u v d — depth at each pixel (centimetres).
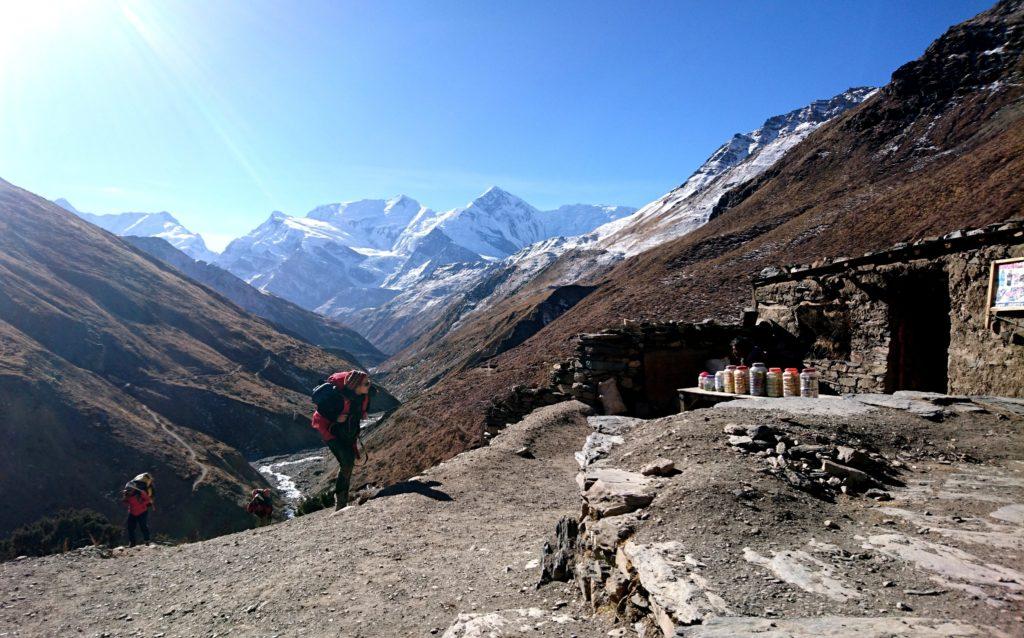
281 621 501
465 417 5525
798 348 1351
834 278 1219
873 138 10194
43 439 5184
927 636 263
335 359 13938
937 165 7494
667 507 456
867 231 5834
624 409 1321
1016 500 468
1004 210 4053
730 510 439
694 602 315
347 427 933
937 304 1122
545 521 729
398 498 859
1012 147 5344
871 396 833
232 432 7950
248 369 10650
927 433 659
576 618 418
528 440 1136
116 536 2805
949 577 335
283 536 765
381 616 488
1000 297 865
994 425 690
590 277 17125
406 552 650
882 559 364
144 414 6838
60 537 2645
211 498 5156
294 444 8381
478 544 659
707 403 1129
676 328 1365
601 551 454
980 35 10269
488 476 947
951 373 974
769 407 765
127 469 5300
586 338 1406
